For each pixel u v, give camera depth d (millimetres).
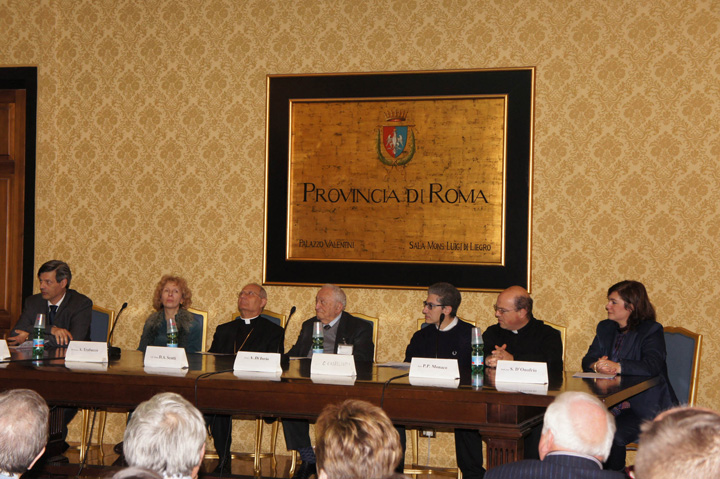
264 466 5016
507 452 2834
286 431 4477
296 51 5445
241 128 5527
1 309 5945
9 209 5980
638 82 4914
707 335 4754
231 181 5527
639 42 4922
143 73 5695
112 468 4094
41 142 5801
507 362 3219
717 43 4801
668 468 1100
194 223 5578
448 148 5184
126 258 5680
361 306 5297
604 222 4938
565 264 4988
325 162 5371
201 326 5098
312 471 4484
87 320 4949
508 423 2852
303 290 5391
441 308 4348
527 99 5055
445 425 2922
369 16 5340
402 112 5258
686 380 4230
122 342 5645
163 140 5648
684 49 4848
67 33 5824
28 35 5840
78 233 5758
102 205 5730
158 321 4984
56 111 5805
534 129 5055
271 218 5438
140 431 1636
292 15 5461
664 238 4844
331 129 5363
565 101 5016
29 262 5785
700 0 4832
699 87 4820
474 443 4094
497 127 5105
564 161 5008
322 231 5367
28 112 5828
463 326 4387
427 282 5195
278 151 5434
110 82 5746
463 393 2893
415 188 5234
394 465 1641
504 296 4199
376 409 1695
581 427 1825
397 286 5238
